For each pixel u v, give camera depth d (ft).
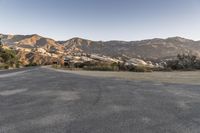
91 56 548.72
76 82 35.81
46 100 20.49
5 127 12.63
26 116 14.89
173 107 17.44
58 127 12.54
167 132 11.76
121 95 22.85
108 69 112.78
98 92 24.99
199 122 13.52
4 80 40.81
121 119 14.03
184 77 53.42
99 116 14.75
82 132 11.73
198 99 20.72
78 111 16.12
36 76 49.98
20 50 563.48
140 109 16.71
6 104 18.88
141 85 31.45
